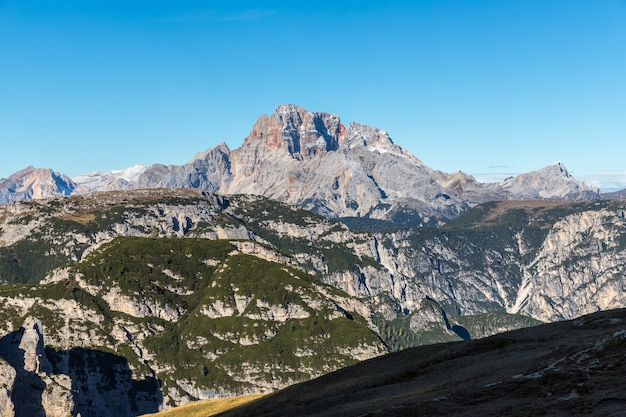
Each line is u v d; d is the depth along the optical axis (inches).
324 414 6146.7
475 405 5128.0
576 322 7037.4
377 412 5447.8
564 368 5324.8
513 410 4805.6
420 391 6067.9
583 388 4859.7
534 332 6998.0
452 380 6097.4
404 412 5295.3
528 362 5876.0
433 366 6919.3
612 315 6894.7
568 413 4522.6
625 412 4256.9
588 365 5255.9
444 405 5255.9
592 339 6131.9
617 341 5472.4
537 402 4847.4
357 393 6850.4
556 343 6328.7
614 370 5034.5
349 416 5723.4
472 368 6279.5
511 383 5349.4
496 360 6328.7
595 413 4404.5
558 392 4943.4
